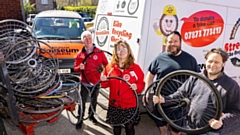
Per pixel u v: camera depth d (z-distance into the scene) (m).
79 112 3.37
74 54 5.02
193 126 2.25
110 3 4.31
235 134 3.37
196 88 2.22
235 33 3.88
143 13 3.15
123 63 2.73
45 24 5.97
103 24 4.55
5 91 2.26
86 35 3.42
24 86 2.41
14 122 2.29
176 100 2.34
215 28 3.66
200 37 3.55
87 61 3.49
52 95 2.70
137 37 3.23
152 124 3.91
